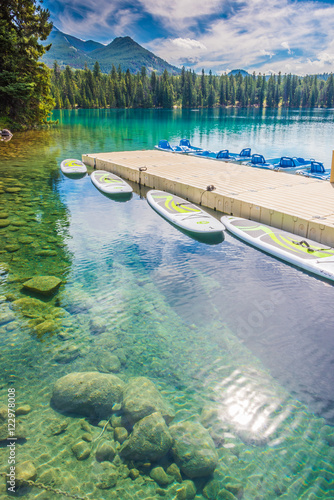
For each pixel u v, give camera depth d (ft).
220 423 10.82
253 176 41.81
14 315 16.47
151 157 57.11
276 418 11.12
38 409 11.19
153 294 18.93
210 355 14.07
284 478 9.20
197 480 9.08
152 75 393.91
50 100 116.06
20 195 38.60
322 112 304.50
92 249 24.70
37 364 13.34
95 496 8.57
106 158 56.03
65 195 39.47
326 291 19.61
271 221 28.37
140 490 8.74
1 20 92.89
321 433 10.57
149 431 9.98
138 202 37.76
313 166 44.45
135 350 14.30
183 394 11.96
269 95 473.67
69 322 16.11
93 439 10.09
